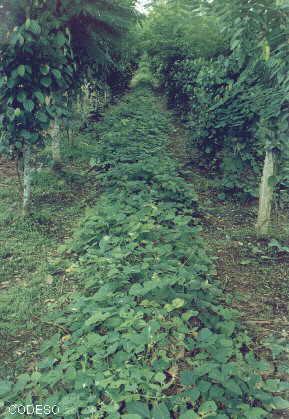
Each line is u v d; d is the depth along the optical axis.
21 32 3.67
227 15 2.96
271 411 2.07
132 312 2.51
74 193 5.21
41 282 3.26
